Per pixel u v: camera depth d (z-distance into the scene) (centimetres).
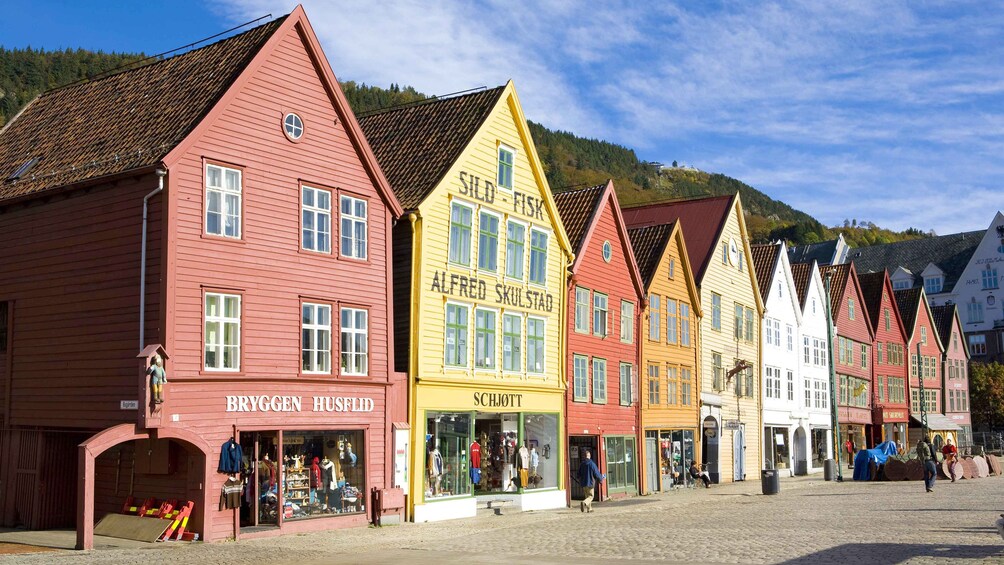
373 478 2605
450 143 3033
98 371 2233
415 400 2750
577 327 3556
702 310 4634
